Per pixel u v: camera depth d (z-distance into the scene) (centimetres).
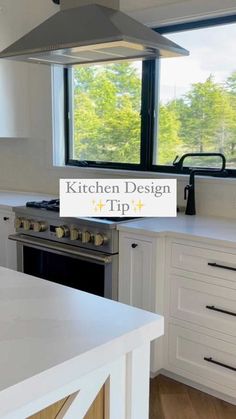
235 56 269
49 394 87
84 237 252
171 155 309
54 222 271
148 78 310
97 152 354
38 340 95
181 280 229
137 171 320
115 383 102
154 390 235
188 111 296
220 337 219
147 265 234
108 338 96
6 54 193
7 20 344
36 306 115
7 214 315
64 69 363
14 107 369
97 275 254
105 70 337
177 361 238
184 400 226
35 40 187
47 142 374
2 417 77
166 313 238
